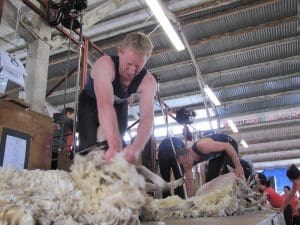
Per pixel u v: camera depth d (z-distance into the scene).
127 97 1.59
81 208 0.63
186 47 6.39
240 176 2.36
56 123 2.87
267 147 11.91
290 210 4.16
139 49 1.38
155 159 2.87
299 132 10.64
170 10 5.70
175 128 8.77
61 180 0.67
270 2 5.77
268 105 9.02
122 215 0.70
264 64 7.32
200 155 2.71
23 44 4.59
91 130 1.52
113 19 5.62
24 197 0.54
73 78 6.53
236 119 9.44
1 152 1.64
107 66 1.39
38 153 1.89
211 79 7.93
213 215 1.50
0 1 2.37
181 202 1.63
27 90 3.03
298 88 8.29
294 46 6.91
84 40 3.19
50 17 3.01
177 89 8.27
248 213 1.75
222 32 6.53
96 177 0.73
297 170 3.68
